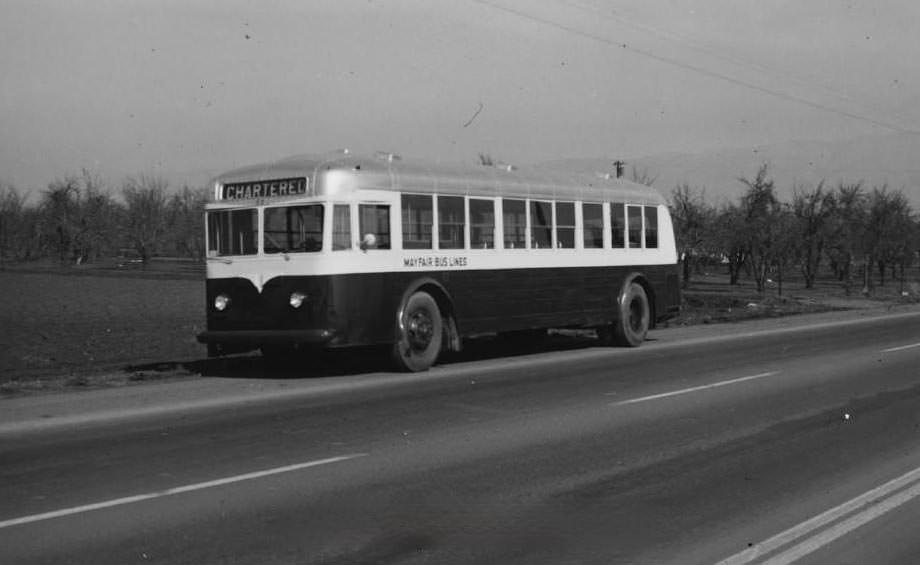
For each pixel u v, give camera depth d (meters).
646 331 21.84
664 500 7.76
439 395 13.43
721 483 8.35
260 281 15.54
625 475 8.62
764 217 49.00
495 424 11.10
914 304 42.25
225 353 16.16
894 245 56.47
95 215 74.38
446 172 16.98
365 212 15.47
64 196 74.44
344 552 6.34
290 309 15.24
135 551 6.31
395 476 8.48
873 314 34.66
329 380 15.29
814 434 10.62
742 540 6.68
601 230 20.53
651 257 22.02
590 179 20.59
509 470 8.77
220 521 7.02
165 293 40.38
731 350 20.36
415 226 16.27
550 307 19.05
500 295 17.89
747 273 65.81
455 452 9.53
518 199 18.36
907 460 9.30
